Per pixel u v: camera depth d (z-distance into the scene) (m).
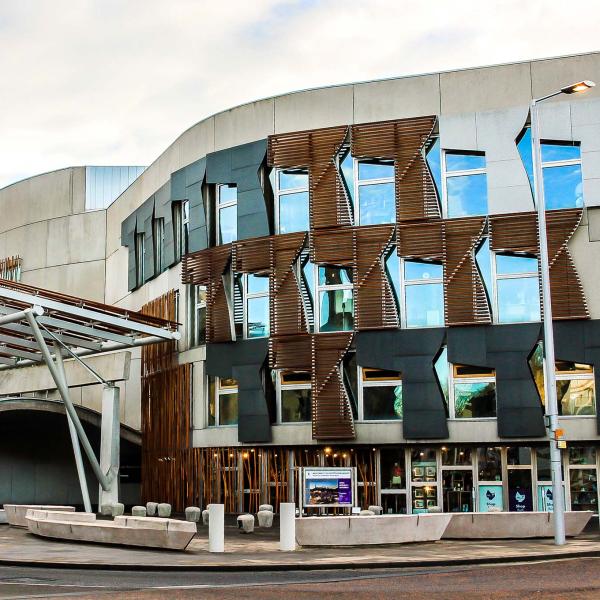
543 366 33.28
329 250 35.50
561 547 22.02
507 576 16.64
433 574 17.14
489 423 33.47
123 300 50.72
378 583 15.64
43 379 52.25
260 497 36.75
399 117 35.56
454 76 35.12
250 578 16.83
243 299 37.91
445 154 34.97
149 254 45.69
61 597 13.41
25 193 59.34
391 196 35.47
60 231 56.84
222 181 38.69
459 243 34.00
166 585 15.51
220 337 37.84
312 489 28.16
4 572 17.72
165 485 41.31
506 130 34.16
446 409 34.09
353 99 36.28
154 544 21.78
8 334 38.38
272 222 37.22
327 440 35.22
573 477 33.12
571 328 32.94
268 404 36.88
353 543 22.42
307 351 35.62
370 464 35.31
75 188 56.97
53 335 35.84
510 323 33.47
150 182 46.00
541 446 33.50
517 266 33.78
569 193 33.62
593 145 33.34
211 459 38.50
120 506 35.25
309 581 16.11
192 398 39.94
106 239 54.56
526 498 33.34
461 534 24.45
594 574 16.84
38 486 51.09
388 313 34.53
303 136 36.47
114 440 36.84
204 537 26.28
